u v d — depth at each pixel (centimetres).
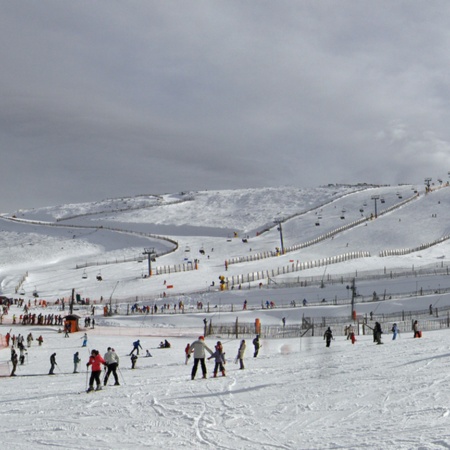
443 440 957
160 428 1276
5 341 4972
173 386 1947
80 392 2020
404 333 4394
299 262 10325
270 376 2041
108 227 17862
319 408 1355
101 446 1145
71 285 9938
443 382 1528
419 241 11900
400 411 1233
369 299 6775
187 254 12431
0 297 8356
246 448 1054
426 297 6419
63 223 19038
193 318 6444
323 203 18062
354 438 1046
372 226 13400
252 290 7806
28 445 1186
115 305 7756
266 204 19312
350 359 2369
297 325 5594
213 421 1306
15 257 13775
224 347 4031
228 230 16138
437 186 18100
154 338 5100
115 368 2141
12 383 2625
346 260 9819
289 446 1042
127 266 11406
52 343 4856
